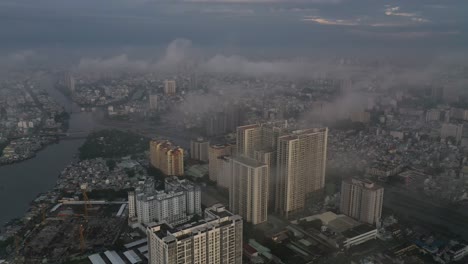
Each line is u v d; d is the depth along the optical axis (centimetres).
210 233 19675
